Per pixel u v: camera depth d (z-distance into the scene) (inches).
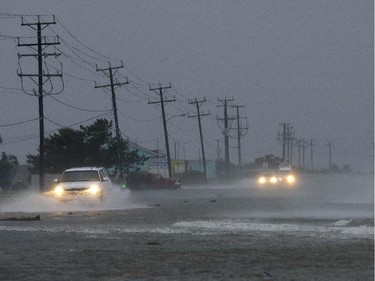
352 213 3004.4
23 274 1259.8
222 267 1342.3
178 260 1443.2
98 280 1197.1
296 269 1314.0
